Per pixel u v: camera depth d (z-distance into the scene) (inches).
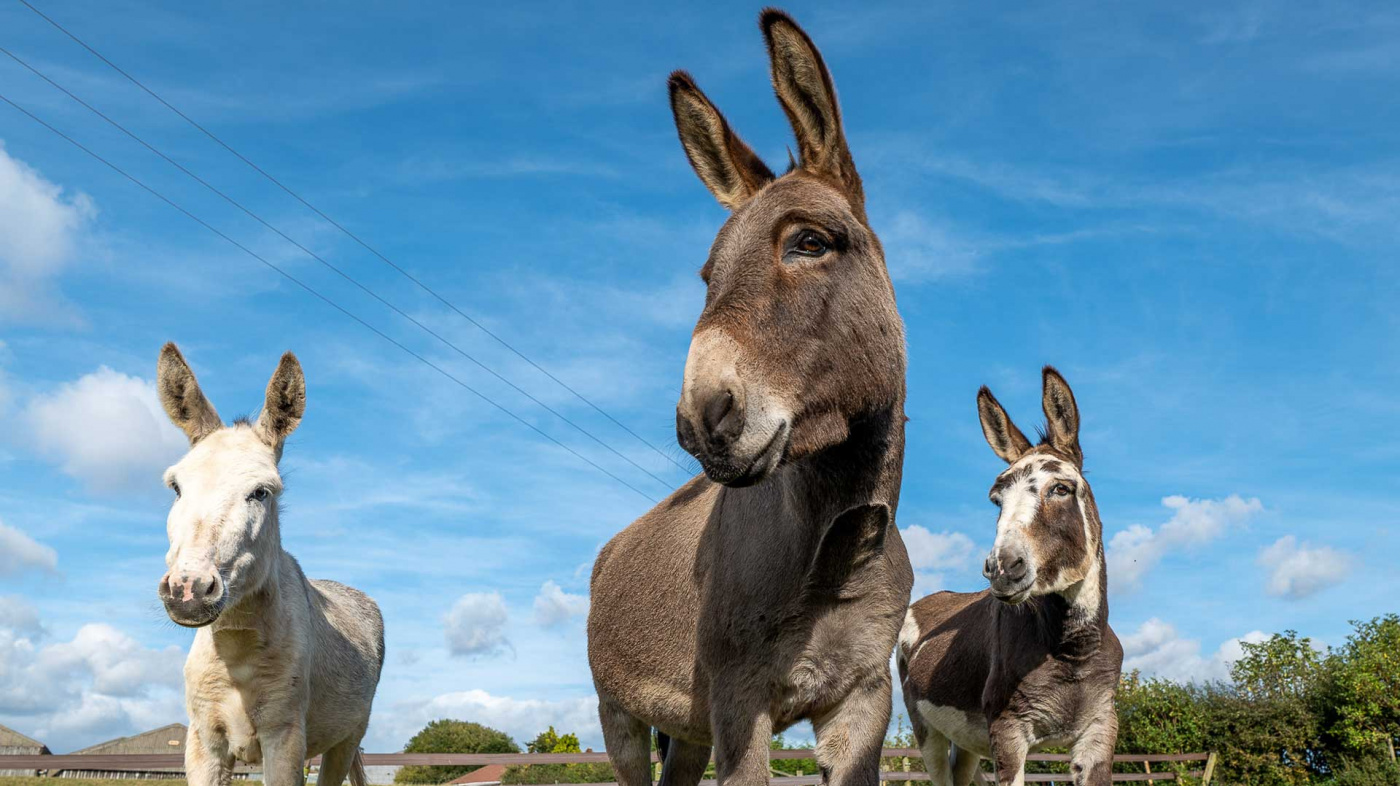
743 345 91.7
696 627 130.5
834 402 96.9
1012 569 242.8
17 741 964.6
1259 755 711.7
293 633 205.2
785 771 629.3
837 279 98.6
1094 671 261.7
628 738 167.8
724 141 118.2
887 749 594.2
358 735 257.4
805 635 112.1
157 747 1258.6
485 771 1642.5
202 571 174.1
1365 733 669.3
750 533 114.6
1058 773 661.9
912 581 124.5
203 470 189.5
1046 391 282.0
